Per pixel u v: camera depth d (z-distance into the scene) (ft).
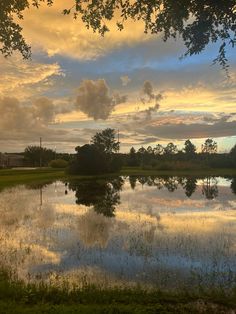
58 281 41.78
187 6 33.24
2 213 98.99
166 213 99.35
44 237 66.74
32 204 120.26
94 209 108.06
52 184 222.69
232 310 31.83
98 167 324.19
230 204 122.01
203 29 33.63
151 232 71.26
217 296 34.73
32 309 29.01
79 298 34.53
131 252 55.42
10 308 29.22
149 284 40.98
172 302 33.91
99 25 37.73
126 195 154.92
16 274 44.34
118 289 37.42
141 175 328.08
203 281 41.27
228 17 33.24
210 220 87.04
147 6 36.17
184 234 69.21
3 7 37.91
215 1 32.04
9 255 54.03
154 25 36.91
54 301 33.88
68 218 89.86
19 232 71.72
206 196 150.61
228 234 69.15
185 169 400.67
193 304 33.14
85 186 208.33
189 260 50.90
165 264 49.03
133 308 30.48
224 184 229.25
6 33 39.99
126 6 36.55
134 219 88.43
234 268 47.06
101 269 47.01
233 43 34.04
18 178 253.24
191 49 35.06
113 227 77.05
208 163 432.25
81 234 69.46
